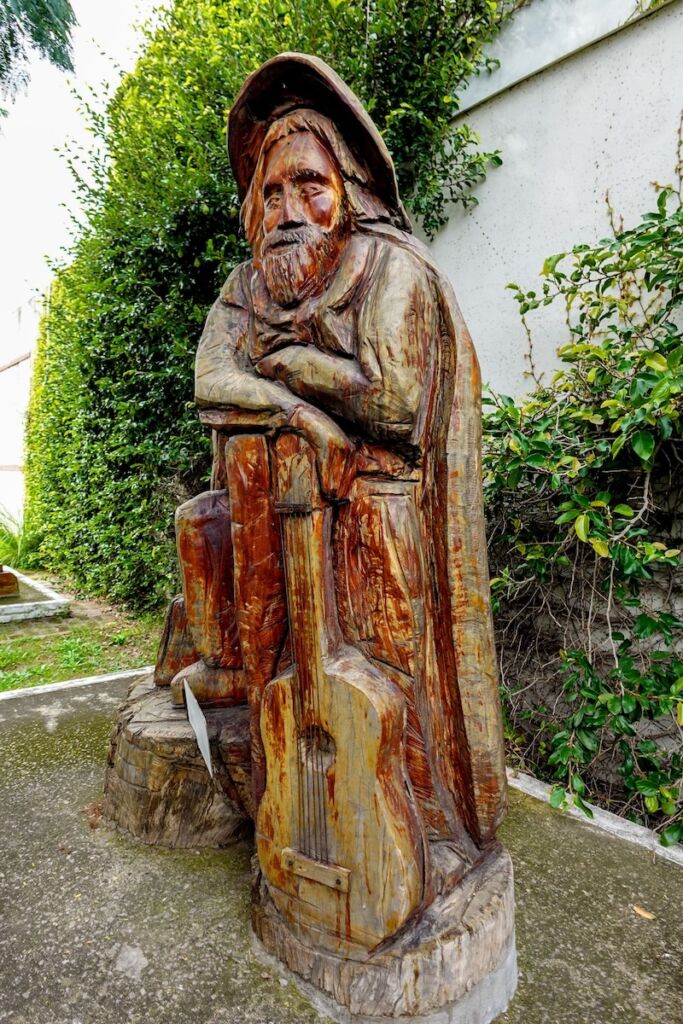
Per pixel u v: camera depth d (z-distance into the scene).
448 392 1.17
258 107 1.27
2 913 1.34
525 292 2.71
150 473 4.13
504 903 1.17
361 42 2.85
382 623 1.12
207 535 1.52
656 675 1.98
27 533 7.26
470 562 1.17
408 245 1.18
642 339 2.27
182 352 3.48
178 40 3.46
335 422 1.15
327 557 1.12
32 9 4.61
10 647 3.88
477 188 2.88
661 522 2.19
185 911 1.35
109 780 1.71
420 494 1.18
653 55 2.26
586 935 1.35
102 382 4.02
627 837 1.76
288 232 1.18
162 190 3.37
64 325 5.19
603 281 2.37
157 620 4.46
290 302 1.19
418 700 1.14
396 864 1.02
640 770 2.06
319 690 1.09
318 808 1.10
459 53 2.81
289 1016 1.08
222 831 1.58
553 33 2.53
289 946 1.16
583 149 2.49
